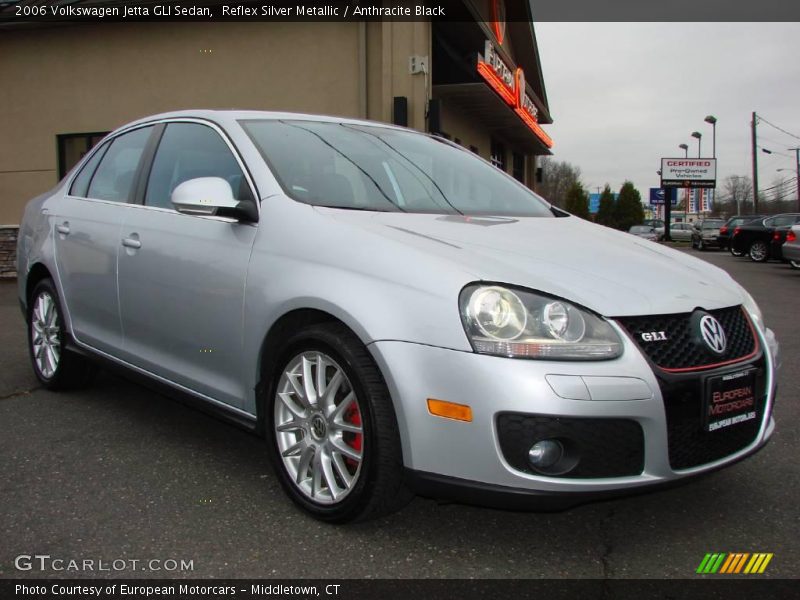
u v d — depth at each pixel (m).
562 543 2.67
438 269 2.46
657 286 2.67
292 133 3.53
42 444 3.59
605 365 2.34
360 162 3.52
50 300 4.49
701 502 3.04
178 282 3.31
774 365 2.91
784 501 3.05
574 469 2.31
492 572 2.45
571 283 2.52
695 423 2.47
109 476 3.20
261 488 3.09
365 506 2.56
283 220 2.94
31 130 13.30
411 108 11.12
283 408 2.86
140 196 3.80
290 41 11.77
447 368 2.34
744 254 22.84
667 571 2.47
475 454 2.31
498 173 4.29
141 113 12.69
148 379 3.59
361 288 2.56
